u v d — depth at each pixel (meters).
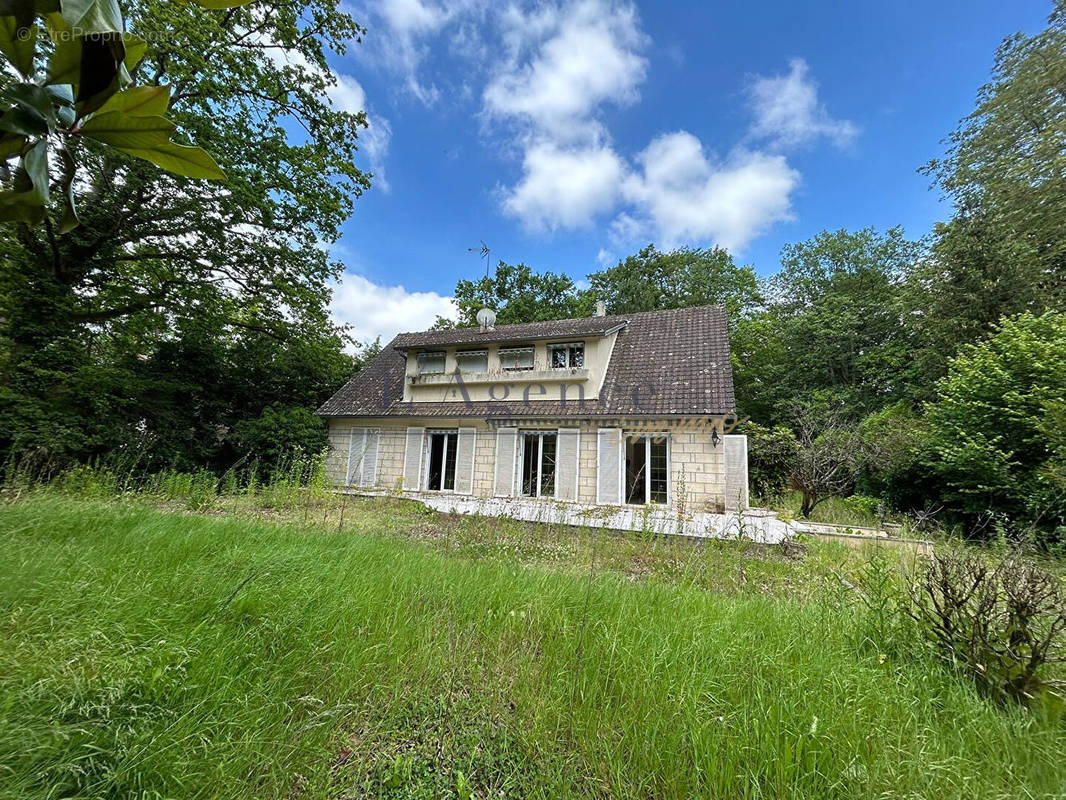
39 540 4.47
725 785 2.01
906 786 2.02
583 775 2.14
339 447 16.09
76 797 1.67
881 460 12.21
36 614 2.74
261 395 17.38
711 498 11.06
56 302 10.74
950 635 3.11
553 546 7.38
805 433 14.15
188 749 1.92
